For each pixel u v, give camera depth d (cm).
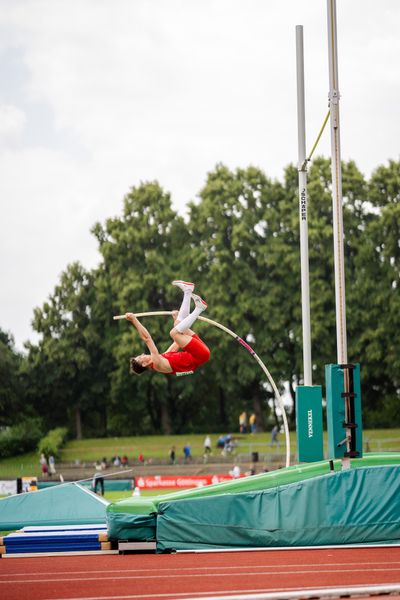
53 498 2053
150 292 6950
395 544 1633
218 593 1138
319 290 6494
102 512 2022
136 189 7056
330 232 6400
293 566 1392
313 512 1645
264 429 7106
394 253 6488
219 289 6606
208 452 6016
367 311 6525
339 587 1147
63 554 1655
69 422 7556
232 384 6825
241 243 6719
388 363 6438
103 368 7119
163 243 7075
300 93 2120
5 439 6500
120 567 1434
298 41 2127
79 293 7056
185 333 1456
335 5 1836
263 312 6619
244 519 1661
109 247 6906
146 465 5959
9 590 1216
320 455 1786
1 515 2000
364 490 1653
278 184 6919
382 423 6812
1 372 6975
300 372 6794
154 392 7256
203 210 6762
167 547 1652
